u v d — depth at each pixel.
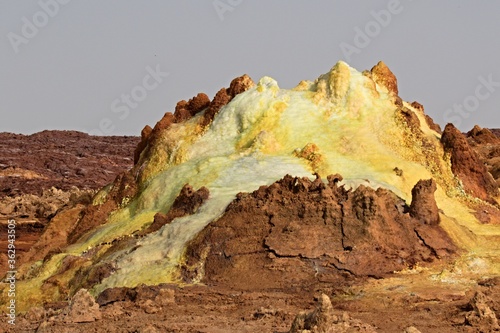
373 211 37.97
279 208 38.59
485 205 46.59
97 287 38.16
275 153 45.50
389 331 29.92
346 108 47.72
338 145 45.50
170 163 47.84
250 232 38.06
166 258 38.56
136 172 49.41
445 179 46.59
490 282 35.62
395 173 44.03
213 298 34.75
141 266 38.50
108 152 132.25
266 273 36.75
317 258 37.00
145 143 53.41
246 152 45.53
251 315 31.81
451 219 41.25
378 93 48.84
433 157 46.78
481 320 30.72
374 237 37.53
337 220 37.91
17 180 104.81
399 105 48.75
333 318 27.58
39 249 47.22
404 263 37.50
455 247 38.94
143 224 43.34
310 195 38.62
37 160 117.50
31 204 80.50
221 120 48.34
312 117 47.38
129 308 33.31
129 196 48.25
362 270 36.78
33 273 43.31
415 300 33.81
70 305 31.30
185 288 35.88
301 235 37.47
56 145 132.25
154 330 29.14
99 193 50.06
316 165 44.09
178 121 51.31
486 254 38.88
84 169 115.94
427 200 39.78
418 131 47.31
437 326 30.61
